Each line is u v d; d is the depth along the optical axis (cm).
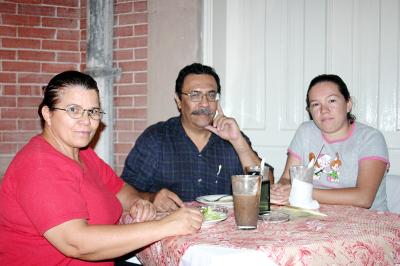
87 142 143
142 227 123
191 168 220
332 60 307
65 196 124
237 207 131
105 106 329
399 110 293
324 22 307
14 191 131
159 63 320
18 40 326
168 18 317
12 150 326
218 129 213
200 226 128
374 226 134
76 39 339
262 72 322
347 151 213
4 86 324
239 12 323
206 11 315
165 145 221
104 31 327
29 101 329
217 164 223
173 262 118
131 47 328
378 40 296
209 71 218
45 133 144
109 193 156
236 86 326
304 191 164
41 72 332
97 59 328
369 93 299
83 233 121
